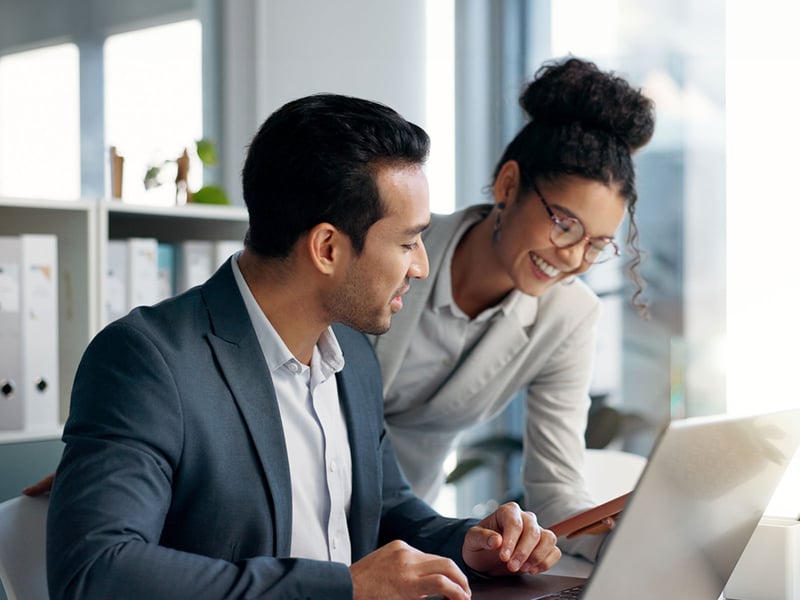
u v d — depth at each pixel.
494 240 1.82
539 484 1.92
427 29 3.78
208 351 1.26
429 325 1.92
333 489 1.40
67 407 2.52
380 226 1.23
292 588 1.08
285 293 1.29
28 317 2.40
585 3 3.43
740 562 1.37
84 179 3.37
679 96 3.15
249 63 3.58
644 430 3.26
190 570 1.07
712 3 3.06
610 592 0.96
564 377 1.98
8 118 3.26
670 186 3.18
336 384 1.47
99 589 1.04
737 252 3.03
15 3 3.26
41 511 1.38
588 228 1.70
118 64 3.43
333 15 3.67
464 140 3.79
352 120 1.22
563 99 1.71
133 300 2.57
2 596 1.52
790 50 2.90
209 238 2.87
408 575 1.11
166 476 1.18
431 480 2.20
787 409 1.22
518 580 1.39
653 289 3.23
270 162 1.24
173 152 3.49
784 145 2.92
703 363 3.11
